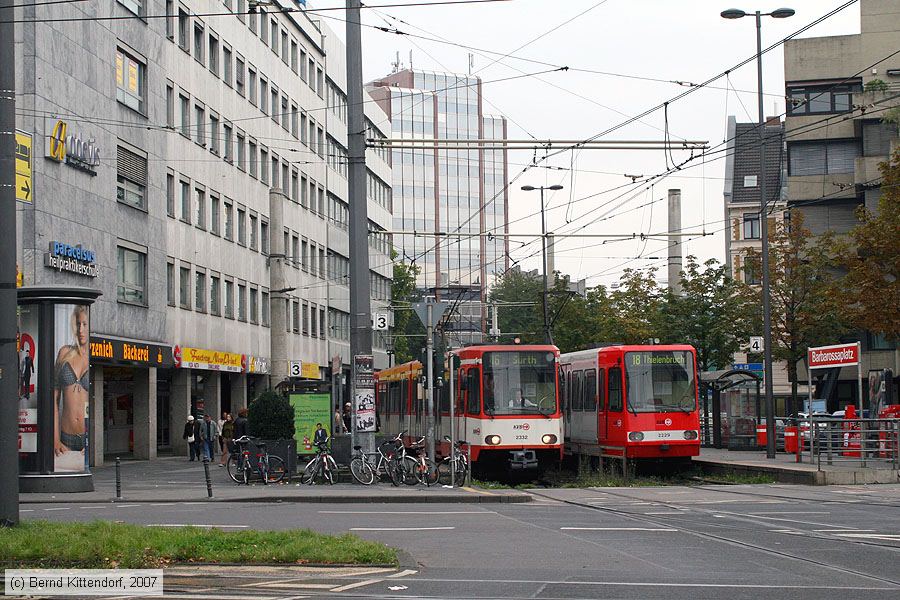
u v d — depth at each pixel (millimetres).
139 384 47156
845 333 50625
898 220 38375
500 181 173625
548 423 33281
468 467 29438
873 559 14102
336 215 87000
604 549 15352
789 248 50719
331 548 14148
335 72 86312
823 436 32906
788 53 65938
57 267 37219
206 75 55719
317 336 79875
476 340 109688
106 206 42094
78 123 39406
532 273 120375
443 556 14703
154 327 47250
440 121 169625
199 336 54219
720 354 51250
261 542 14773
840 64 65125
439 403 37156
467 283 169000
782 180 88438
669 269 56281
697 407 33812
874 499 23969
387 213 103812
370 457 30062
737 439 43625
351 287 30031
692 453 33688
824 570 13141
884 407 40062
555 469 40312
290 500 25734
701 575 12797
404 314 108500
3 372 16484
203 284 55156
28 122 36062
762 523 18750
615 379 34156
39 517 20969
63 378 28047
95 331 40750
